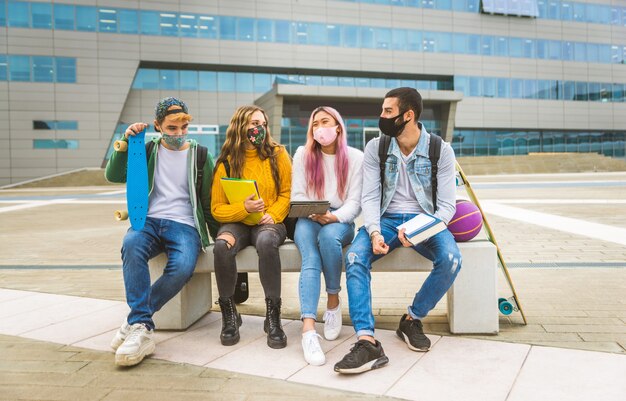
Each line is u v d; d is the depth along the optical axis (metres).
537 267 5.35
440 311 3.82
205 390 2.43
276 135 35.34
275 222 3.32
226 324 3.14
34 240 8.26
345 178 3.35
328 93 35.25
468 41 44.56
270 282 3.10
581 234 7.57
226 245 3.06
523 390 2.37
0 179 35.19
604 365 2.64
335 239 3.11
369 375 2.59
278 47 39.94
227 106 39.81
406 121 3.07
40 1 35.41
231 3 38.88
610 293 4.21
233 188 3.11
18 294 4.51
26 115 35.47
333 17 41.00
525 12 45.56
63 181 34.19
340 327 3.22
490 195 16.23
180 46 38.09
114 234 8.93
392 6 42.41
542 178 28.78
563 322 3.44
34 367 2.76
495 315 3.21
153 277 3.37
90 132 36.59
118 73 37.00
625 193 15.97
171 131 3.18
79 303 4.18
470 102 44.91
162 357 2.90
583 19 47.72
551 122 47.19
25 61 35.34
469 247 3.20
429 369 2.65
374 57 42.06
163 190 3.27
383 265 3.25
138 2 37.16
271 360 2.84
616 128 49.22
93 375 2.64
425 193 3.15
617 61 48.94
